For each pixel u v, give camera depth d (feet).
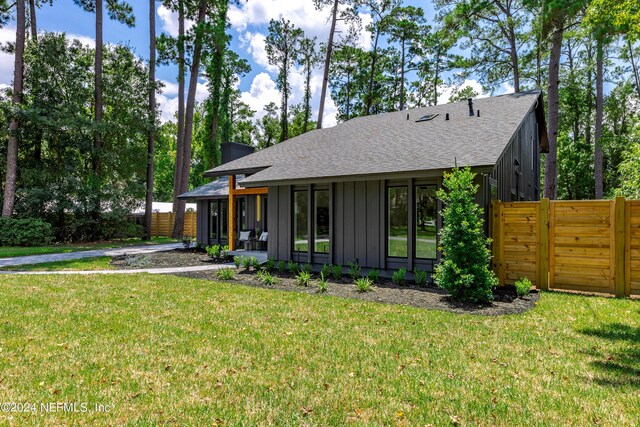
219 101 86.63
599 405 10.24
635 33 30.30
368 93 112.57
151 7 77.56
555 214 25.75
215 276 32.60
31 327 16.94
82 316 18.93
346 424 9.33
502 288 26.61
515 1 68.90
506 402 10.44
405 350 14.38
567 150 86.99
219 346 14.75
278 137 143.84
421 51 105.70
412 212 29.32
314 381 11.72
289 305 21.56
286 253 36.78
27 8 79.56
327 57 87.97
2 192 71.56
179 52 77.66
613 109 96.58
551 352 14.17
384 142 36.83
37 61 67.10
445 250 23.81
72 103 68.49
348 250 32.76
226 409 10.02
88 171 72.90
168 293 24.93
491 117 35.29
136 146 77.10
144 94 77.30
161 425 9.25
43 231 65.10
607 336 15.98
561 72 85.56
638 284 23.15
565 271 25.45
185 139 78.84
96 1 71.77
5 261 43.14
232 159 63.16
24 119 63.93
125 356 13.65
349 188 32.65
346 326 17.44
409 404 10.36
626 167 49.06
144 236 77.71
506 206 27.30
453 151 28.50
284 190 36.88
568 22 56.85
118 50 76.48
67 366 12.70
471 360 13.43
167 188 171.94
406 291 25.62
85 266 39.24
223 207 56.70
